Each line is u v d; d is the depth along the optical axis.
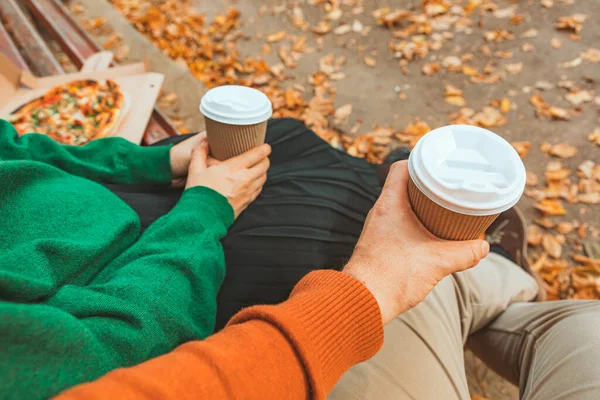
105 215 0.75
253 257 0.97
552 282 1.62
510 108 2.26
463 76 2.48
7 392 0.35
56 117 1.50
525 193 1.91
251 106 0.84
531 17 2.73
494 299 1.07
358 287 0.55
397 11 2.95
